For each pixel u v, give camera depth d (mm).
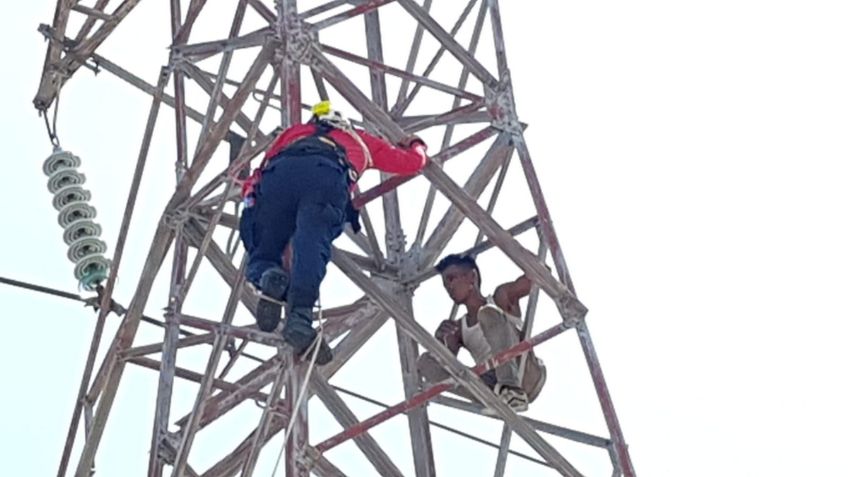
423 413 14281
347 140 11812
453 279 13766
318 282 11039
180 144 14055
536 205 13344
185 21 13922
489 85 13727
